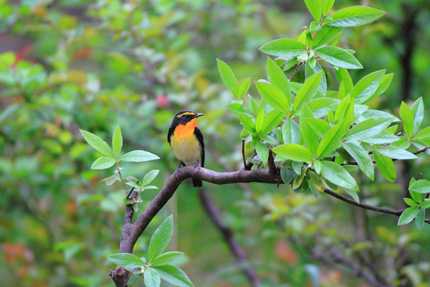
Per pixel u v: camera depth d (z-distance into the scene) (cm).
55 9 1583
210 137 1241
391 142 439
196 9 1388
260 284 1234
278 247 1285
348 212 1360
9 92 1070
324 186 406
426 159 971
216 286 1362
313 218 1101
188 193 1438
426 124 1026
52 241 1274
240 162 1148
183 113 934
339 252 1143
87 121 1120
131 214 483
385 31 1098
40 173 1120
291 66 493
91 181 1070
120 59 1206
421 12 1377
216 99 1200
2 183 1159
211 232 1552
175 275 422
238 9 1292
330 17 455
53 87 1142
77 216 1193
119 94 1090
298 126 422
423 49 1449
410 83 1295
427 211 1153
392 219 1276
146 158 461
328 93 516
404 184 1076
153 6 1271
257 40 1387
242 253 1377
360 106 420
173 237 1168
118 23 1172
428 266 988
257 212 1203
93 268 1195
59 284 1184
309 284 1131
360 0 1201
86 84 1094
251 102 446
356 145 400
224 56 1481
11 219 1269
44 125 1077
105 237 1153
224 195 1489
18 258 1205
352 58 452
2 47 1697
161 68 1201
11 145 1177
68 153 1086
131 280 420
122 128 1120
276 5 1806
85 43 1265
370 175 390
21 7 1215
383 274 1055
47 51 1502
